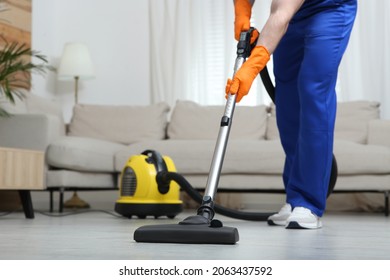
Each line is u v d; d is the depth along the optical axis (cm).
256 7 473
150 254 125
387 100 450
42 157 318
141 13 515
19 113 380
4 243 154
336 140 372
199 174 377
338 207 435
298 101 235
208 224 152
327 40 211
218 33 493
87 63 478
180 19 495
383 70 451
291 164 240
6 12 460
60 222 265
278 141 372
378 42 451
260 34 193
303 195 221
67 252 130
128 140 441
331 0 212
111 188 411
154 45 502
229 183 370
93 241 158
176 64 495
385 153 352
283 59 232
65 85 524
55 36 529
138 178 290
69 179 364
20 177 298
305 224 214
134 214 293
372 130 395
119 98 517
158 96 498
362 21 454
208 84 492
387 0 451
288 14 193
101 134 444
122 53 517
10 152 290
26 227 227
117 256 121
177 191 300
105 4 522
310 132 213
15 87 461
